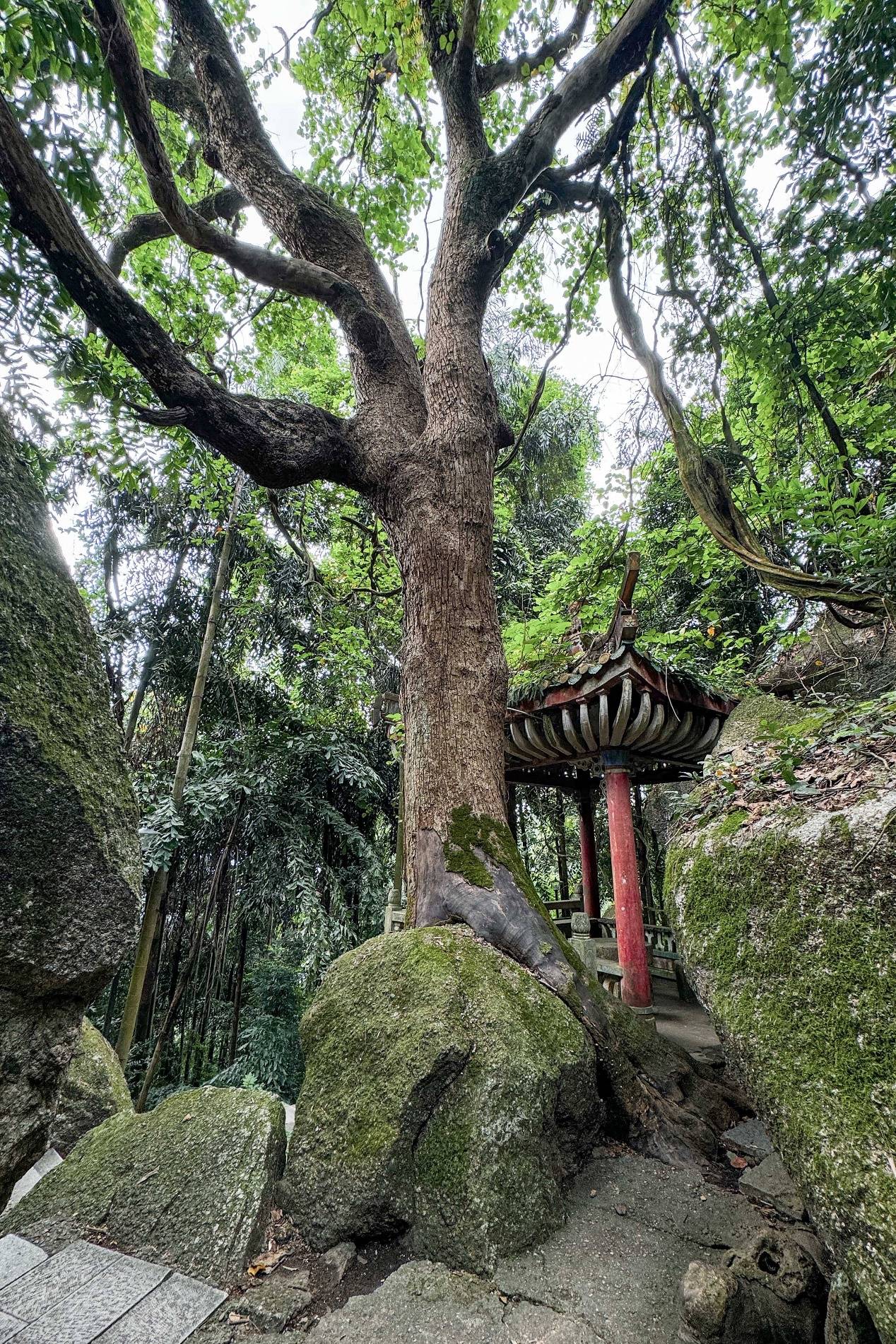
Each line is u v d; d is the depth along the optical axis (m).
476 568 4.21
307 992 8.19
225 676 8.32
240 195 5.93
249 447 3.76
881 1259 1.30
